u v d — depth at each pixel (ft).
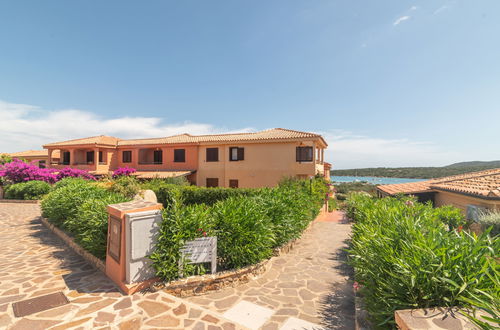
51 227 35.06
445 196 44.93
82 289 17.12
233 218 20.49
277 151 72.84
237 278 19.63
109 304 15.11
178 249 18.11
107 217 21.21
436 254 11.16
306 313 15.57
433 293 10.12
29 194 66.03
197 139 87.71
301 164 69.67
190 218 18.75
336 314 15.48
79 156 107.04
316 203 49.42
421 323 8.04
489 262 9.50
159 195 61.11
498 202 27.55
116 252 18.21
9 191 67.62
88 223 22.41
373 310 11.72
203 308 15.11
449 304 9.93
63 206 31.24
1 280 18.61
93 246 21.20
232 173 77.92
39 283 18.08
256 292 18.43
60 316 13.69
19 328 12.40
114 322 13.19
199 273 18.67
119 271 17.56
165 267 17.63
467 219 31.04
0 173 72.13
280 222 26.96
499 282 8.75
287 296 17.87
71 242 27.32
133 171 87.30
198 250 18.69
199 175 83.56
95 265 21.58
